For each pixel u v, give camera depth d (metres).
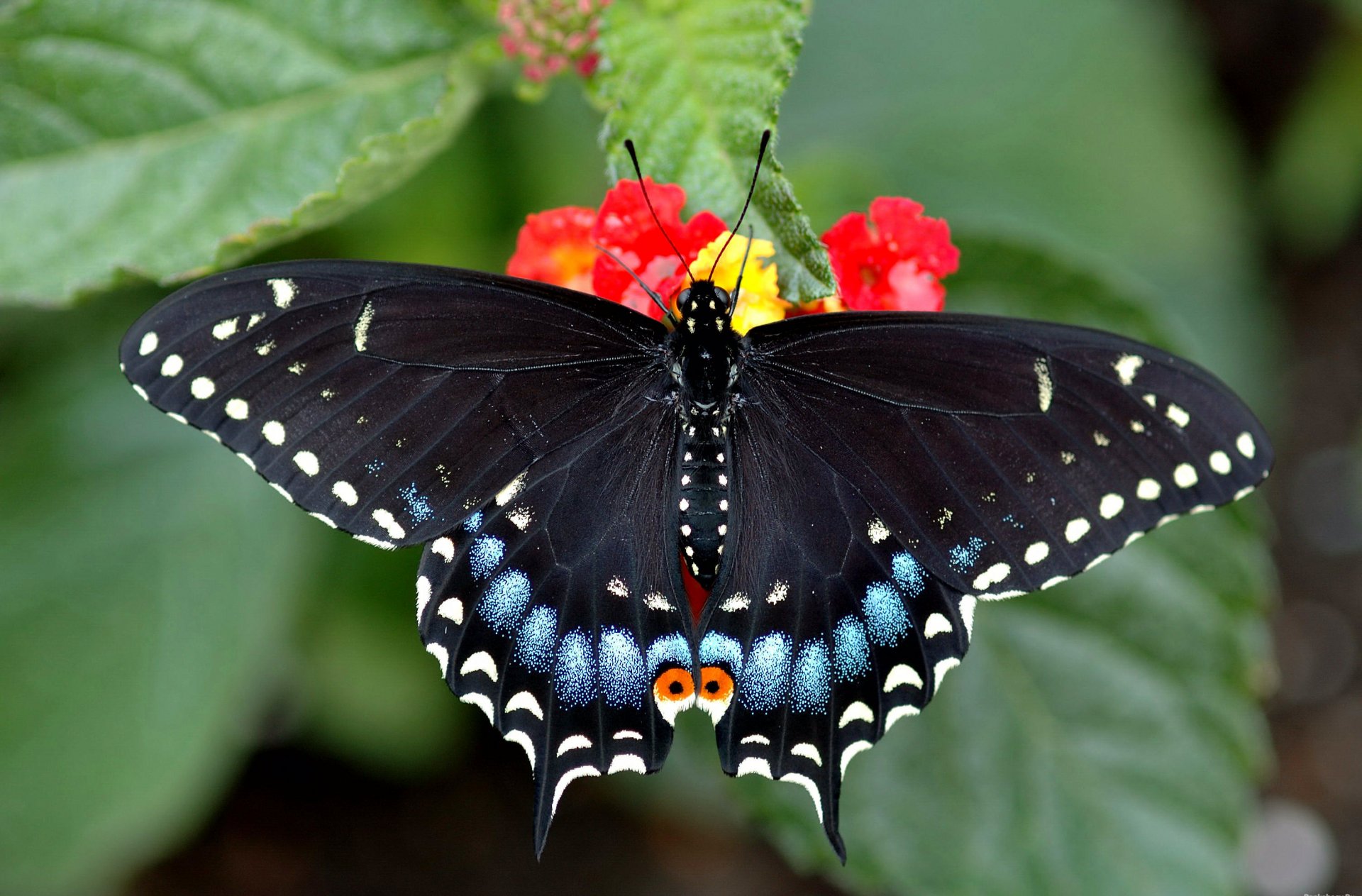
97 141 0.40
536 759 0.39
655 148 0.39
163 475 0.43
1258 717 0.41
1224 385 0.38
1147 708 0.41
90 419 0.43
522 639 0.39
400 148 0.39
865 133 0.46
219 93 0.40
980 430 0.39
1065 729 0.41
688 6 0.39
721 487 0.39
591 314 0.39
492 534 0.39
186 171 0.40
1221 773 0.41
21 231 0.40
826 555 0.39
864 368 0.39
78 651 0.42
